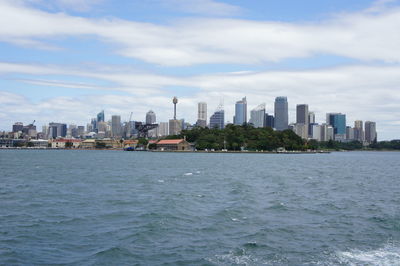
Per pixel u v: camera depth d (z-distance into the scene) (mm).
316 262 31453
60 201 59531
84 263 30984
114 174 112750
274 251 33938
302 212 51000
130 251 33719
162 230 40562
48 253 33281
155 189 75250
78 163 178375
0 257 32094
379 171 141500
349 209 53938
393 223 44906
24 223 43969
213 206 54750
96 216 47656
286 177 106938
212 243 36156
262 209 52656
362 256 32875
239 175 112562
